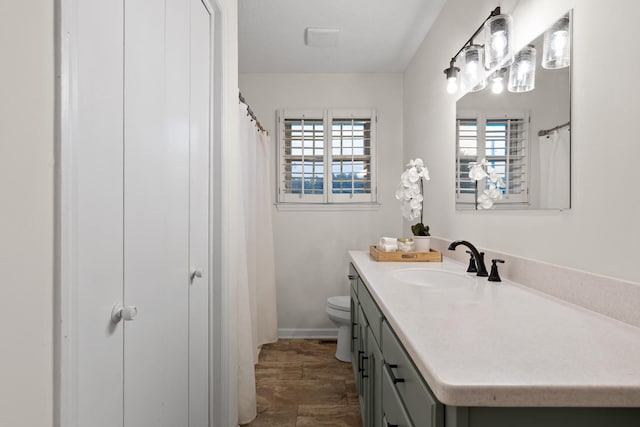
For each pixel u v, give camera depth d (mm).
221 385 1550
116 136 807
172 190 1128
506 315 961
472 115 1848
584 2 1064
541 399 570
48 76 559
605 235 990
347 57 3035
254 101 3357
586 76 1058
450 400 571
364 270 1729
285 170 3350
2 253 476
